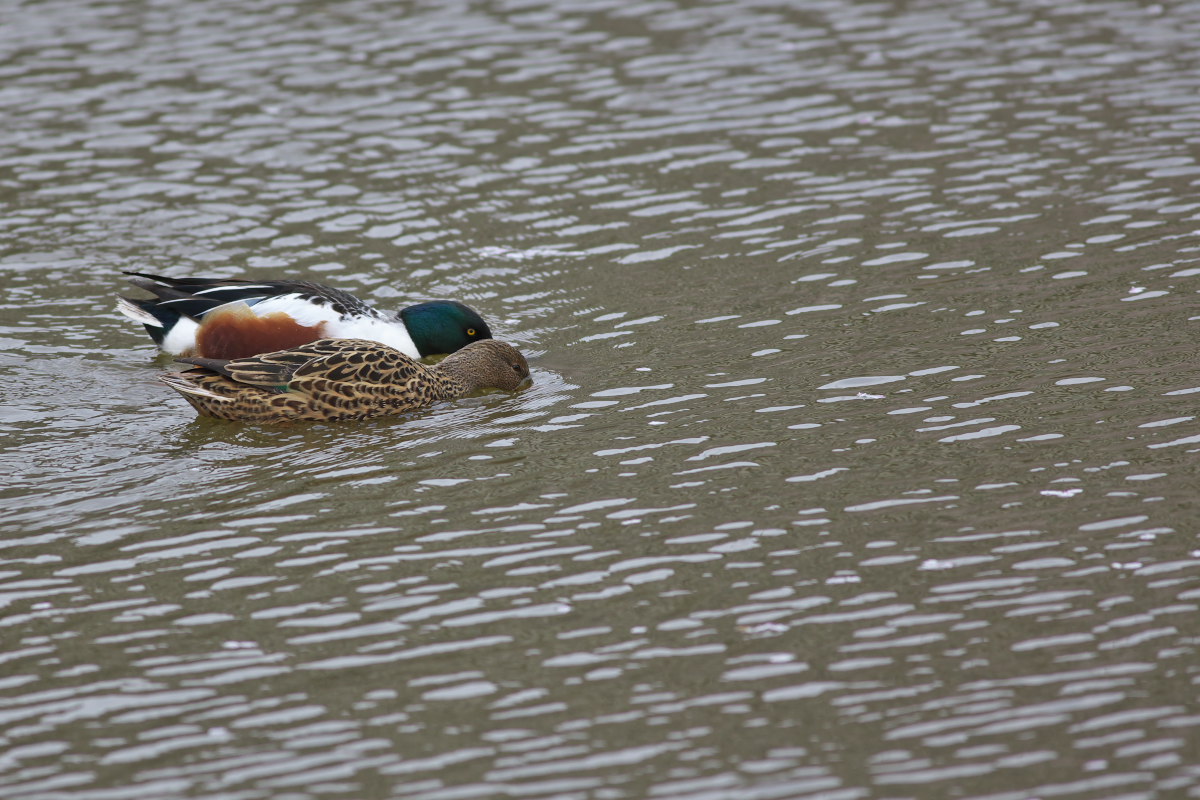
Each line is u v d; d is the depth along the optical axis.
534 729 9.04
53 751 8.98
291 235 19.84
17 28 27.94
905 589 10.44
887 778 8.41
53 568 11.29
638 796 8.34
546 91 24.80
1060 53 25.53
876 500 11.83
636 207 20.42
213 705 9.43
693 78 25.16
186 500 12.52
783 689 9.34
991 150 21.58
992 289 16.78
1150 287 16.41
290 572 11.15
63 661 9.99
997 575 10.53
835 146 22.16
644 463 12.88
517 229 19.84
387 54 26.50
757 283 17.61
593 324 16.80
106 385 15.54
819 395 14.16
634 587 10.70
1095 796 8.16
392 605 10.60
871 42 26.59
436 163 22.09
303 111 24.03
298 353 14.80
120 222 20.28
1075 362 14.45
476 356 15.37
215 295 16.42
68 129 23.38
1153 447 12.40
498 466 13.05
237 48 26.83
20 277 18.69
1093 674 9.28
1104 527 11.09
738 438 13.25
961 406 13.61
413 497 12.45
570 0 29.34
